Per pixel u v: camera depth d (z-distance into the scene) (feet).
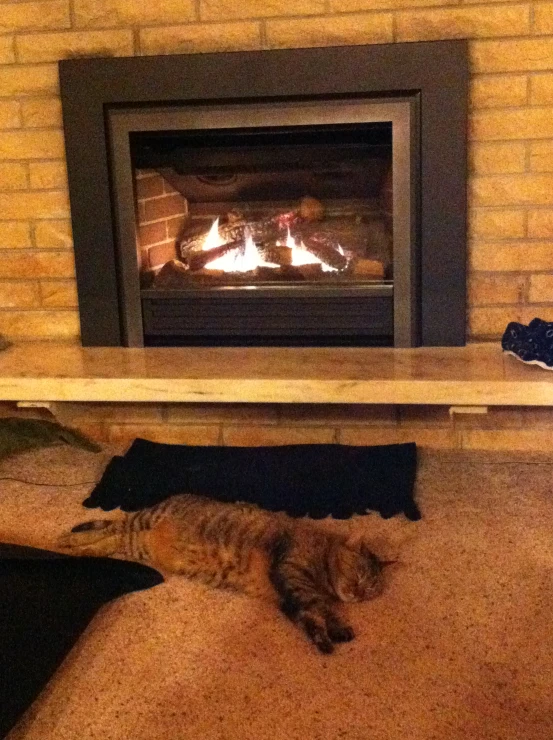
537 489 6.23
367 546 5.34
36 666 4.23
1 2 6.72
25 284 7.28
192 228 7.62
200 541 5.09
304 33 6.48
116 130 6.78
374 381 6.02
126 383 6.30
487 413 6.93
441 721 3.86
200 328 7.06
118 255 7.02
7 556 5.24
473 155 6.56
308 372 6.26
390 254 6.97
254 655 4.37
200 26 6.57
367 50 6.36
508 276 6.77
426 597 4.85
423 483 6.39
